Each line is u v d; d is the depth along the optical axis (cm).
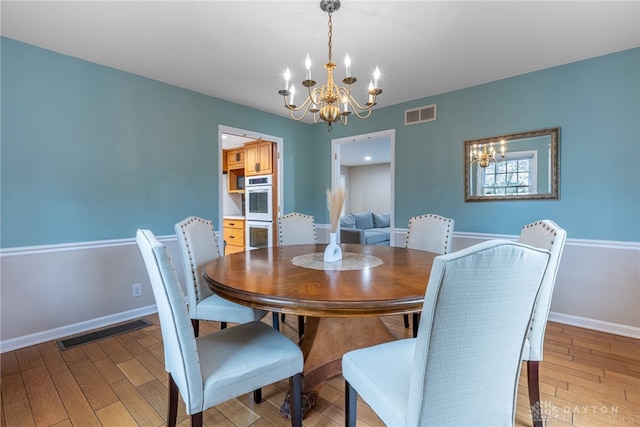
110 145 275
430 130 351
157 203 307
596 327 261
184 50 245
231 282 143
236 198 627
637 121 243
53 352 224
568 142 271
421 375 88
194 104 335
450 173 338
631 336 247
